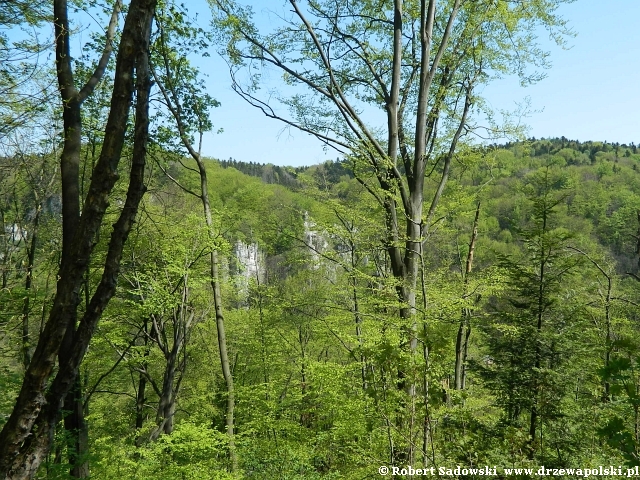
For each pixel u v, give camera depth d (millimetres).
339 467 8008
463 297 8555
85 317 4332
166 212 12297
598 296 11922
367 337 7570
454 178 11414
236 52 9633
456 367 11039
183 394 16266
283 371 14102
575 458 6398
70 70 5480
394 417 4820
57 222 9484
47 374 4129
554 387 7262
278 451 9055
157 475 8008
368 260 11695
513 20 9266
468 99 10273
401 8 9695
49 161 7801
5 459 3965
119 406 16297
